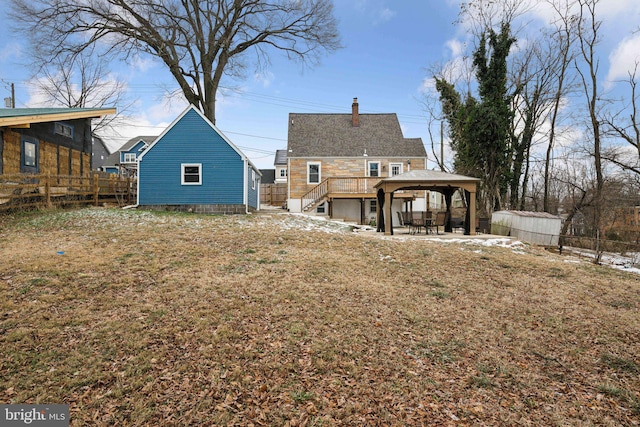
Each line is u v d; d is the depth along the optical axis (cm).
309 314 527
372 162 2295
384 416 320
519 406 347
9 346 396
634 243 1525
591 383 395
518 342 488
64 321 459
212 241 981
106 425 294
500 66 2088
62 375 354
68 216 1213
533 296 694
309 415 317
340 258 879
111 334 434
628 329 549
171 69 2161
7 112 1421
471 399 353
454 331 510
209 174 1634
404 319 539
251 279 667
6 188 1201
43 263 685
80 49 2094
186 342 427
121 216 1290
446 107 2658
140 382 349
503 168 2133
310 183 2280
